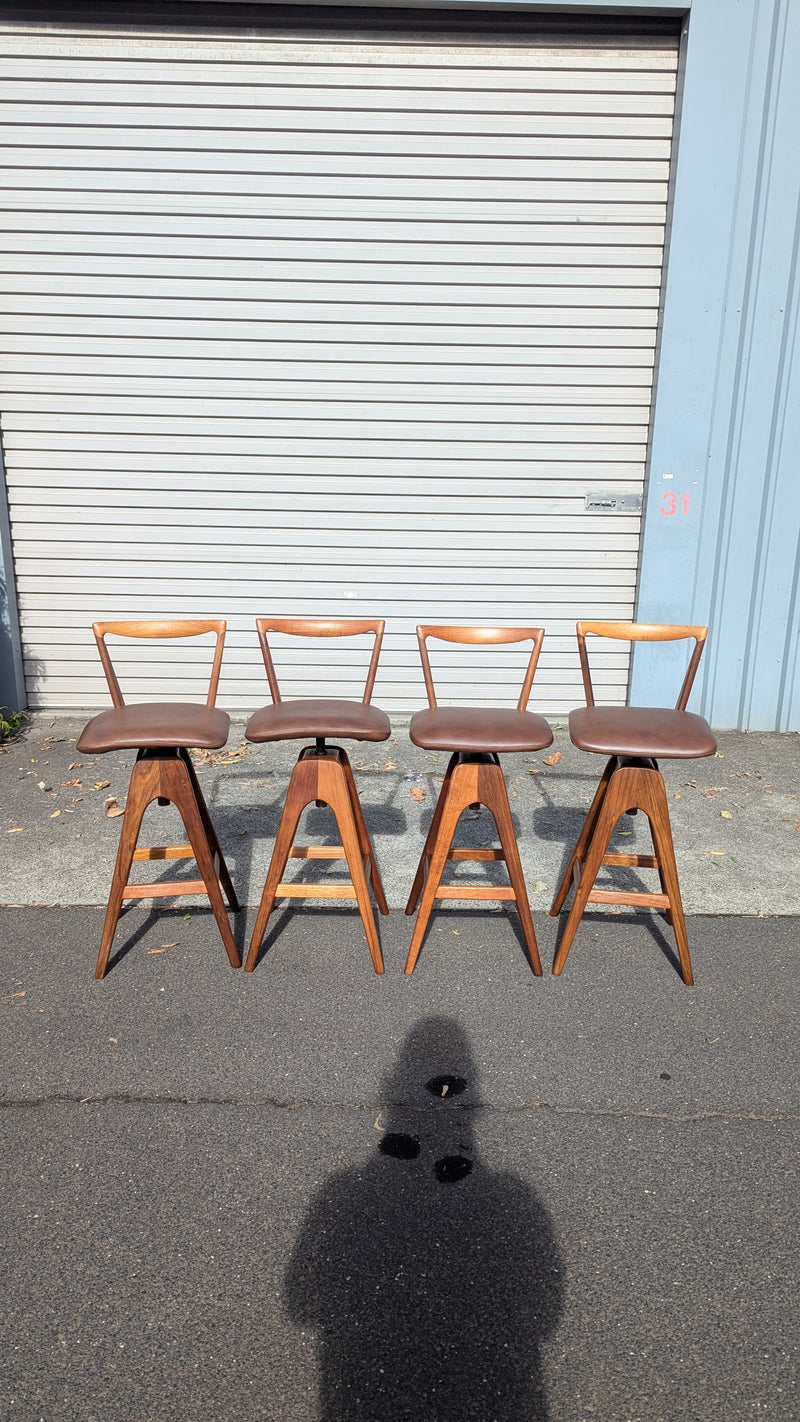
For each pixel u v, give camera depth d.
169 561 5.44
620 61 4.73
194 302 5.07
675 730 2.81
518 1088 2.43
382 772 4.84
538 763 5.06
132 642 5.55
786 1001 2.85
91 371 5.16
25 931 3.22
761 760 5.05
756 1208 2.03
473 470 5.29
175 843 3.89
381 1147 2.20
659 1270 1.87
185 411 5.21
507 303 5.06
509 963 3.06
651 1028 2.70
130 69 4.73
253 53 4.71
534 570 5.43
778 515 5.20
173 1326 1.74
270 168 4.88
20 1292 1.81
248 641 5.56
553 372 5.16
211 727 2.84
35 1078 2.44
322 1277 1.84
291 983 2.92
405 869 3.74
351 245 4.98
